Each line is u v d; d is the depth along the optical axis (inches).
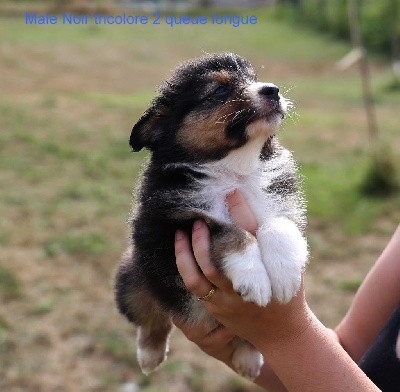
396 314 30.9
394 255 32.9
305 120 139.0
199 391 50.8
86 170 97.5
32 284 63.8
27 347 54.6
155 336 36.5
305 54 265.7
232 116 33.2
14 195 85.8
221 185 32.8
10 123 116.6
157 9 336.5
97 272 67.1
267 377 33.8
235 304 28.3
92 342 55.4
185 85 34.4
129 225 34.4
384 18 251.9
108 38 244.2
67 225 78.0
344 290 64.7
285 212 32.2
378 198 87.2
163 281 31.8
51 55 198.8
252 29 322.3
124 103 141.3
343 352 28.0
